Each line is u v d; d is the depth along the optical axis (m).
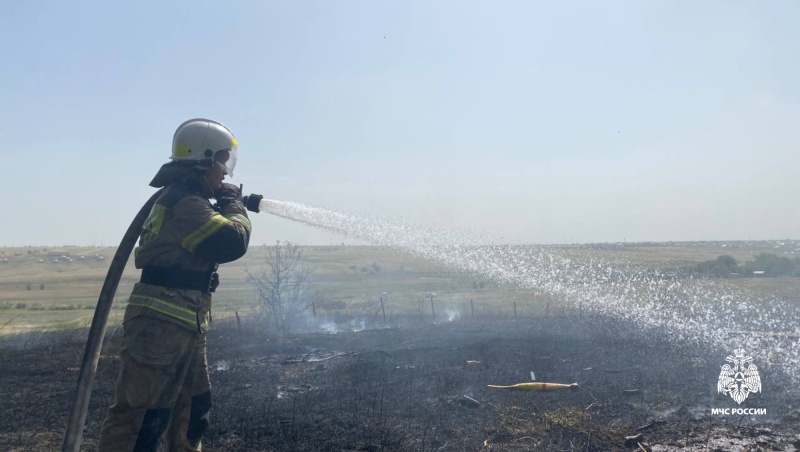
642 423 6.52
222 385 9.36
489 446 5.79
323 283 42.38
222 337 16.55
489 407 7.22
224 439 6.24
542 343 13.20
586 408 7.09
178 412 4.36
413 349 13.02
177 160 4.27
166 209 4.07
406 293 32.19
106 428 3.89
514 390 7.82
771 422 6.57
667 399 7.61
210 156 4.28
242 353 13.37
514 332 15.64
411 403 7.60
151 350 3.90
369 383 9.02
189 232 4.01
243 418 7.02
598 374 9.39
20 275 80.19
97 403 8.13
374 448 5.82
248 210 4.91
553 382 8.69
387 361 11.23
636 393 7.93
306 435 6.30
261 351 13.72
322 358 12.26
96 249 121.12
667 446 5.79
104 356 12.86
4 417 7.45
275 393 8.62
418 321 21.02
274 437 6.25
